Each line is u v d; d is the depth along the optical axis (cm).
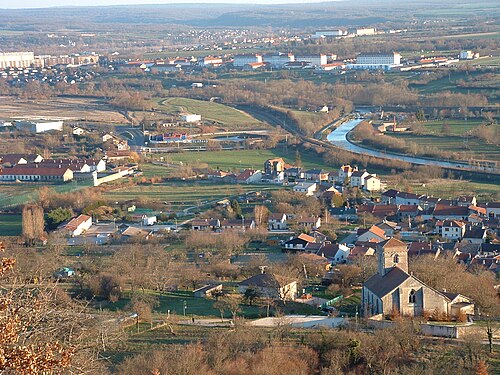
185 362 18200
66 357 8669
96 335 18488
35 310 10081
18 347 8319
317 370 18925
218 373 18050
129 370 18162
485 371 17875
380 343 19412
